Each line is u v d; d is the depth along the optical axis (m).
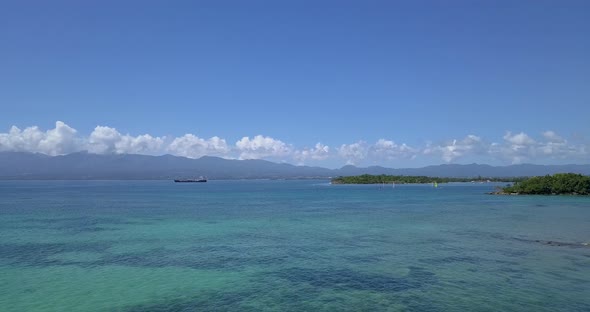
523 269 30.17
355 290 25.64
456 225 54.88
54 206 88.44
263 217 66.44
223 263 32.81
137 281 27.73
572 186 124.62
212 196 136.38
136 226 54.53
